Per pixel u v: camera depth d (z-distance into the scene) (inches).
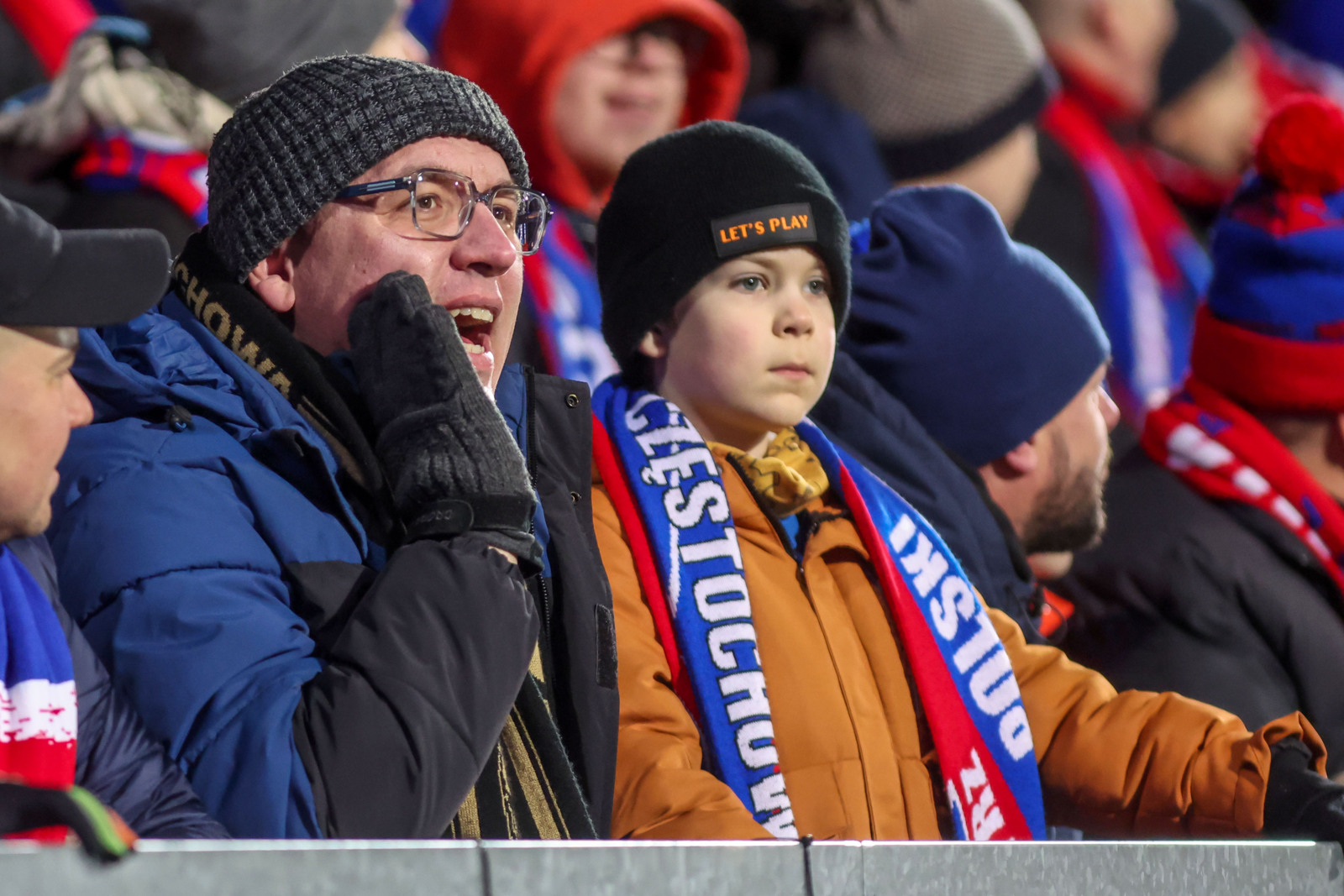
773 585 393.4
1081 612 534.0
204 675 280.7
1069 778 420.5
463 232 341.1
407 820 273.3
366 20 597.3
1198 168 989.8
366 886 187.8
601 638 350.9
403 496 305.9
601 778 341.1
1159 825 406.9
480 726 283.3
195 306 338.6
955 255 504.1
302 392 326.3
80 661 269.3
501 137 350.9
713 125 417.1
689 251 402.3
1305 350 552.4
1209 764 402.6
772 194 403.9
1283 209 558.9
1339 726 521.0
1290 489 539.2
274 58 574.6
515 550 302.2
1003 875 247.9
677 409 402.9
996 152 718.5
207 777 275.3
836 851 230.4
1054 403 509.0
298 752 274.8
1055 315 510.9
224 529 298.0
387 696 278.1
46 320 252.5
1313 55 1203.2
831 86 713.6
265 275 340.5
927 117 706.8
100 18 615.8
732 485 400.8
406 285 323.6
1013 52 716.0
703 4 679.1
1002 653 418.3
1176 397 574.2
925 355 499.8
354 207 336.2
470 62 666.2
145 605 285.4
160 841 177.5
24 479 251.6
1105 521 542.0
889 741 389.4
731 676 370.3
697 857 217.2
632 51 663.8
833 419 483.8
